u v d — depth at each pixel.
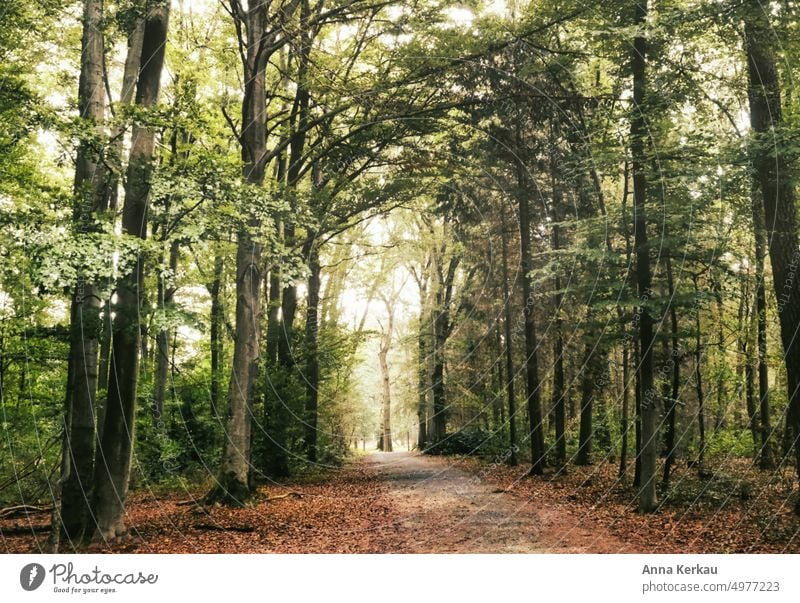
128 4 11.12
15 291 11.86
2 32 10.50
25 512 13.48
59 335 10.90
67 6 11.30
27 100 8.57
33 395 14.02
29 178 11.06
